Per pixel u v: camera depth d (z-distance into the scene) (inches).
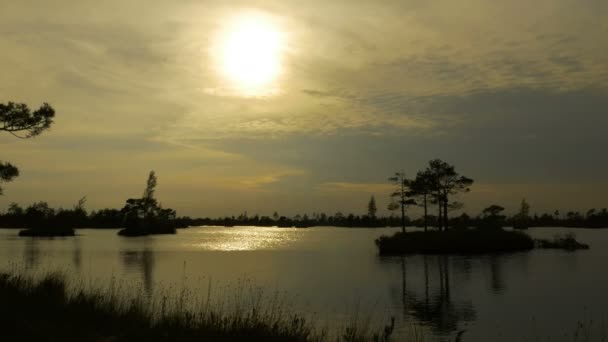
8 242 3265.3
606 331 768.3
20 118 781.9
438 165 2967.5
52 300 512.1
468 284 1286.9
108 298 623.2
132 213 5295.3
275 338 451.2
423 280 1374.3
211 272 1558.8
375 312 905.5
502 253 2359.7
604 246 2856.8
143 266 1711.4
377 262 1952.5
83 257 2025.1
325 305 957.2
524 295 1106.7
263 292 1110.4
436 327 794.2
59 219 5039.4
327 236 5403.5
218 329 449.4
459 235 2593.5
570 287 1219.2
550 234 4640.8
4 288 529.0
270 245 3390.7
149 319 475.2
